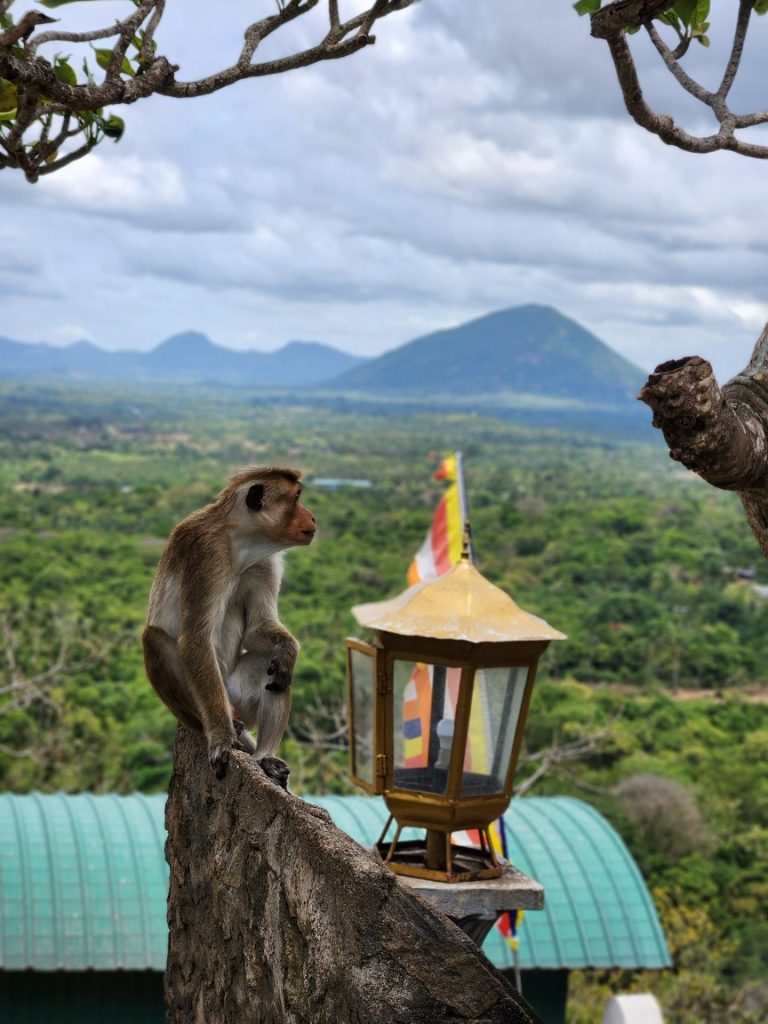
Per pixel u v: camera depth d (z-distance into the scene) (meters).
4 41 1.25
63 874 5.64
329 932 1.34
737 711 23.53
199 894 1.92
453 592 2.12
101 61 1.51
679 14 1.59
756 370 1.48
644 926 5.77
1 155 1.56
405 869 2.11
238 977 1.67
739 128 1.59
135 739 16.69
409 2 1.52
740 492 1.49
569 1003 9.78
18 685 13.71
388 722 2.13
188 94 1.43
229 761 1.87
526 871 5.98
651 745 20.44
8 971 5.26
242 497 2.12
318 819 1.48
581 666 27.72
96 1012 5.44
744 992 11.35
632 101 1.47
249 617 2.27
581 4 1.44
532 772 16.42
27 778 14.80
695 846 15.66
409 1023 1.21
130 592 30.41
